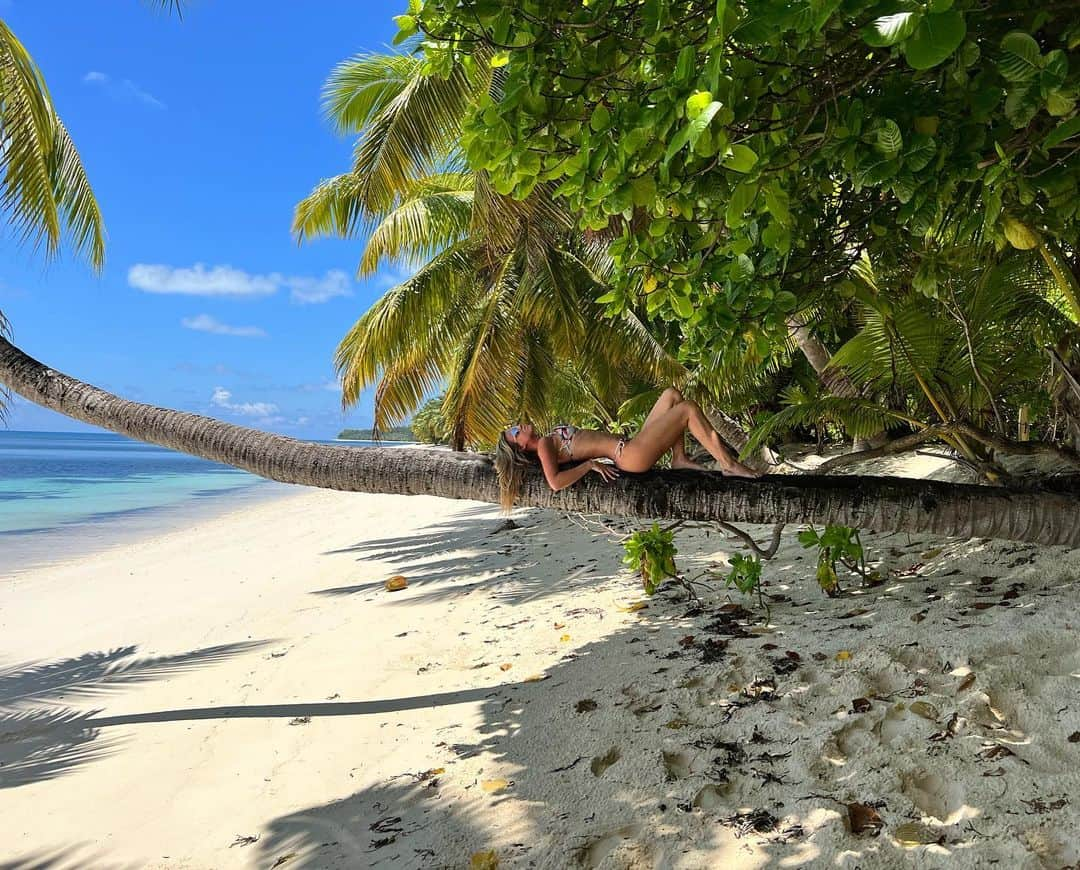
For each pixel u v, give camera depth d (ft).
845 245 14.90
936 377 18.69
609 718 14.84
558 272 36.73
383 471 15.30
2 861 13.39
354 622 27.63
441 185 48.67
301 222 44.24
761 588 22.16
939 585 18.72
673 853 10.37
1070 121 8.27
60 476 165.27
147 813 14.49
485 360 38.27
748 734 13.25
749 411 45.60
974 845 9.37
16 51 23.63
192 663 24.82
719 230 11.38
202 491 128.47
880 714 12.80
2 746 19.02
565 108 9.85
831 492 13.98
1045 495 13.92
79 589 41.50
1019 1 8.72
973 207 10.46
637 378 45.06
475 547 42.70
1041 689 12.34
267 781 15.06
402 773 14.33
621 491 14.40
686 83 7.86
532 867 10.71
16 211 23.95
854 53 9.70
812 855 9.77
